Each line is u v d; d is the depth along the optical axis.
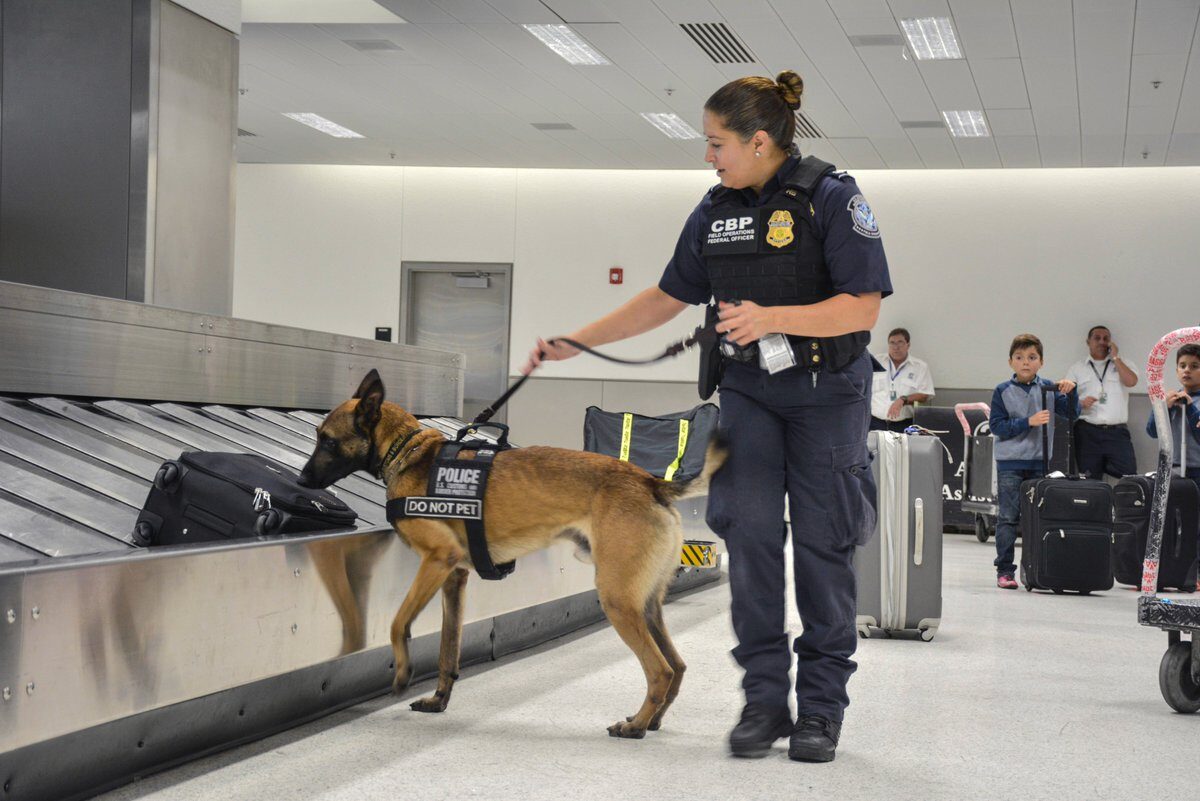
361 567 3.19
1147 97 9.79
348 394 6.14
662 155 12.89
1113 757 2.96
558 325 13.91
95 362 4.43
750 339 2.66
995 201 12.66
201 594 2.56
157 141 6.45
